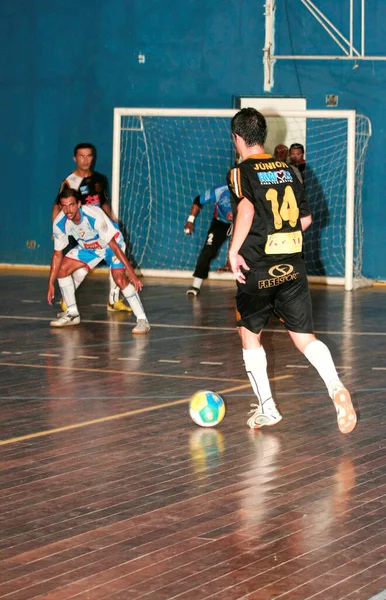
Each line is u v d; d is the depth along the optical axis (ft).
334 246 68.64
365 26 67.05
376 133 67.62
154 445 24.30
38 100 73.51
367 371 34.60
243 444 24.40
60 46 72.59
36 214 74.33
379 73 67.15
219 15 69.46
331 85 68.13
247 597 14.96
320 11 67.62
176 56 70.59
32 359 36.96
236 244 23.49
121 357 37.47
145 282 66.95
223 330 44.73
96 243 44.04
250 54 69.21
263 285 24.17
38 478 21.44
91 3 71.72
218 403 26.23
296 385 31.99
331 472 21.90
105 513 19.02
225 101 70.08
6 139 74.43
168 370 34.78
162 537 17.63
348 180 62.85
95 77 72.28
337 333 43.83
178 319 48.44
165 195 71.56
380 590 15.20
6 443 24.44
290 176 24.23
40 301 55.01
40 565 16.28
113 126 69.97
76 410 28.25
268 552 16.85
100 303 54.90
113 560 16.49
